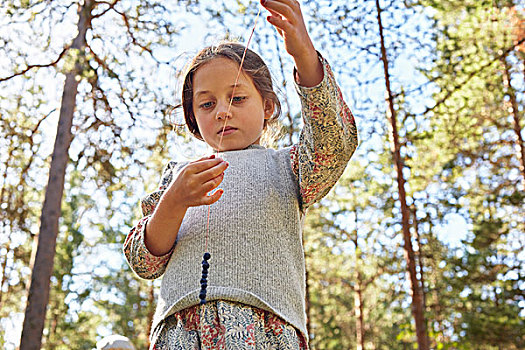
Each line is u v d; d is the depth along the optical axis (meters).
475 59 9.78
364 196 11.94
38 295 8.27
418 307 9.30
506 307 12.27
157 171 8.45
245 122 1.73
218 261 1.54
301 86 1.52
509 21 9.77
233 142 1.73
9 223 9.70
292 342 1.49
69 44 8.19
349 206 12.05
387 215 11.73
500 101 10.53
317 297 17.19
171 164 1.92
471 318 11.81
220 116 1.71
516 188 11.44
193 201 1.48
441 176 11.17
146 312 14.64
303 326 1.57
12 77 8.29
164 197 1.51
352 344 17.31
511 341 11.48
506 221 12.15
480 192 11.55
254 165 1.70
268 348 1.48
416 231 11.15
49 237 8.48
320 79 1.51
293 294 1.56
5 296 11.71
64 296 14.37
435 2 9.41
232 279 1.51
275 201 1.64
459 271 12.46
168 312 1.53
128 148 8.30
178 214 1.52
